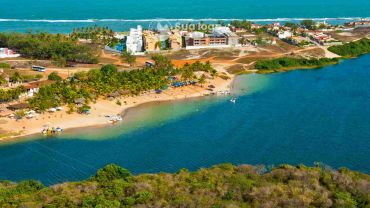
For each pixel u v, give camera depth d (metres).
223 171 175.12
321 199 143.62
